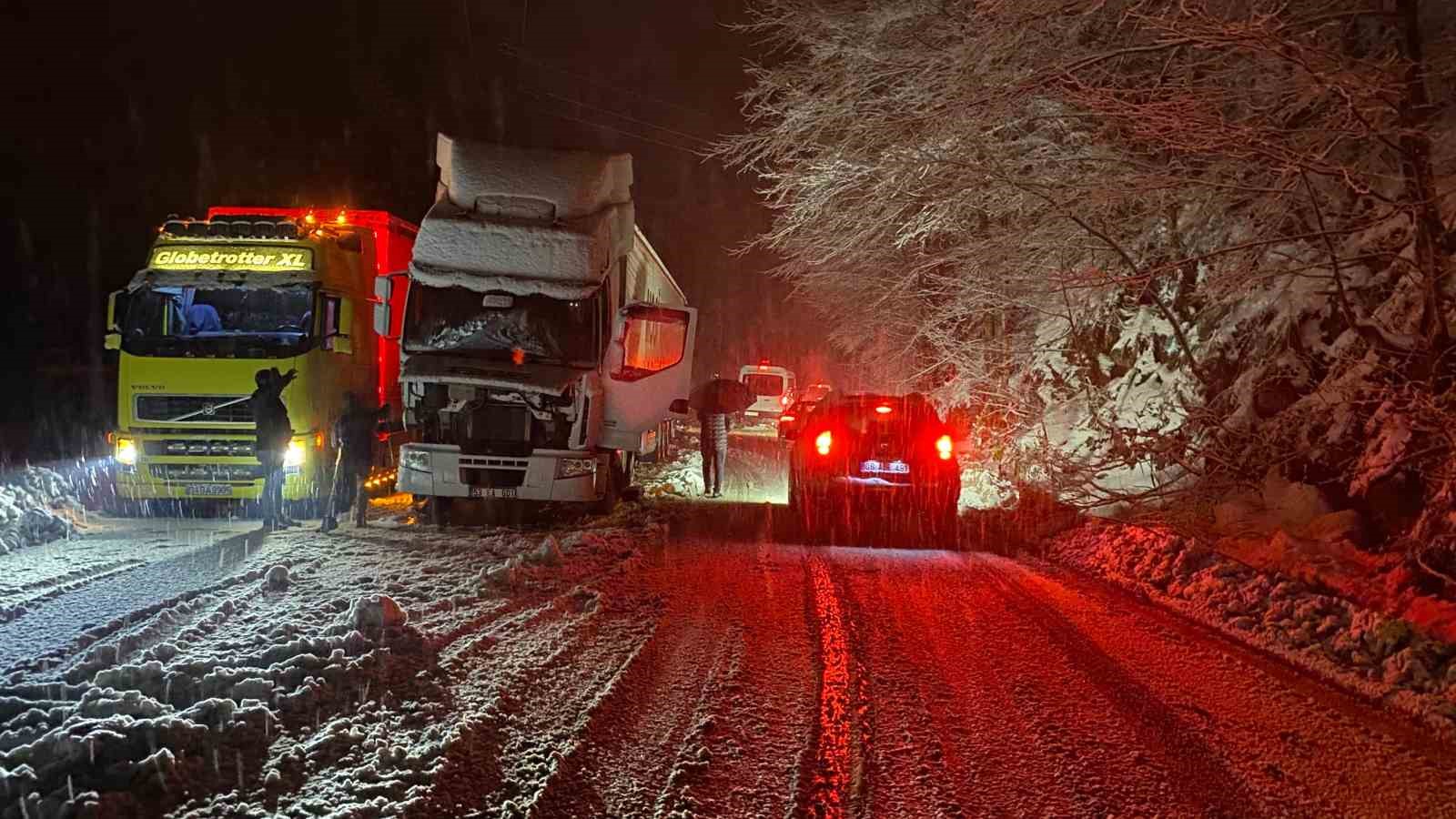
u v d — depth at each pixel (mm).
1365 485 9961
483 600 8508
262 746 4961
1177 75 11430
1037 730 5895
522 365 13141
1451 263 10281
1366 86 9266
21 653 6680
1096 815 4828
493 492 13102
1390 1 10719
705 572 10039
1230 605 8758
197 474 13414
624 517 14016
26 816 4031
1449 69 10695
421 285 13383
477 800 4680
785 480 20406
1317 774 5398
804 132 14828
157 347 13508
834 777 5156
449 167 13805
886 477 12961
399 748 4973
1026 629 8164
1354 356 11500
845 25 14531
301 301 13828
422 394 13344
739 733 5688
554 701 6039
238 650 6582
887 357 25016
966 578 10195
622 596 8852
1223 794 5109
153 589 8656
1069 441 16766
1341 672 7125
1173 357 15172
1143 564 10367
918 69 13688
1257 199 11992
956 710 6191
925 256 16641
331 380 14102
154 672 5684
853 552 11602
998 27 11383
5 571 9469
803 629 7941
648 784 5012
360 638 6465
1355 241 11664
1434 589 8203
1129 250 14906
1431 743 5922
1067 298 15508
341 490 14031
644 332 13969
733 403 16578
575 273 13273
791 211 15500
